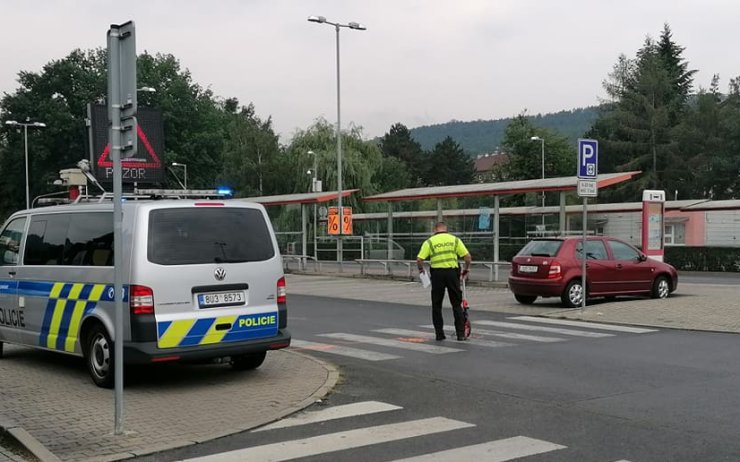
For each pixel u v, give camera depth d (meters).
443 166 107.81
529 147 60.66
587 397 7.56
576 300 16.19
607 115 65.31
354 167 47.78
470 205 36.75
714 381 8.34
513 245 29.70
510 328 13.05
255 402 7.41
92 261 8.37
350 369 9.28
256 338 8.30
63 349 8.70
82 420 6.72
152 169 24.11
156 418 6.79
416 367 9.37
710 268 32.81
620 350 10.55
